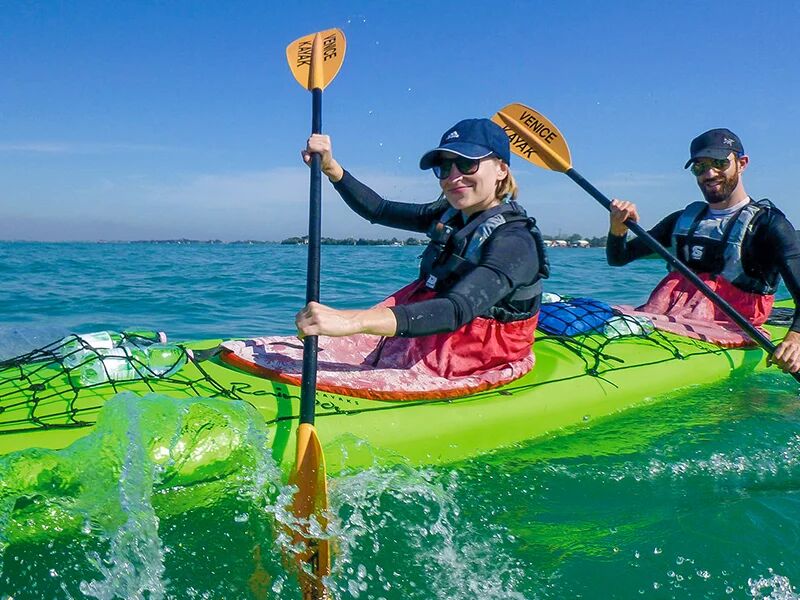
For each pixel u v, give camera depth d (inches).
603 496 93.8
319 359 115.2
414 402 106.8
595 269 510.9
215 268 502.0
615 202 152.0
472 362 115.7
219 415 88.7
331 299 307.9
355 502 87.7
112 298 300.2
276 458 90.6
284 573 74.0
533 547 81.0
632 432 116.6
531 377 122.0
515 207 111.7
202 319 249.9
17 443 83.7
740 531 84.2
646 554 79.4
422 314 93.0
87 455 79.1
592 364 132.3
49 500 76.0
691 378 139.0
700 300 164.9
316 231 111.0
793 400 134.0
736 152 161.2
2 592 68.4
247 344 114.1
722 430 117.4
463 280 100.3
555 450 109.0
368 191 135.1
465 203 112.6
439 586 73.4
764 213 157.8
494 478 98.7
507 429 109.1
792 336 134.3
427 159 115.3
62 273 438.9
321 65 146.8
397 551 79.0
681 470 101.9
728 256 160.4
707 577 75.3
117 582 70.7
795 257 147.7
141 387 99.8
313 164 122.1
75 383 100.0
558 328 147.3
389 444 98.4
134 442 81.1
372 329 88.7
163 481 82.3
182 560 74.8
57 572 71.4
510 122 168.2
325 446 94.7
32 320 241.0
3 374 104.2
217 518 82.0
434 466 100.7
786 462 105.4
